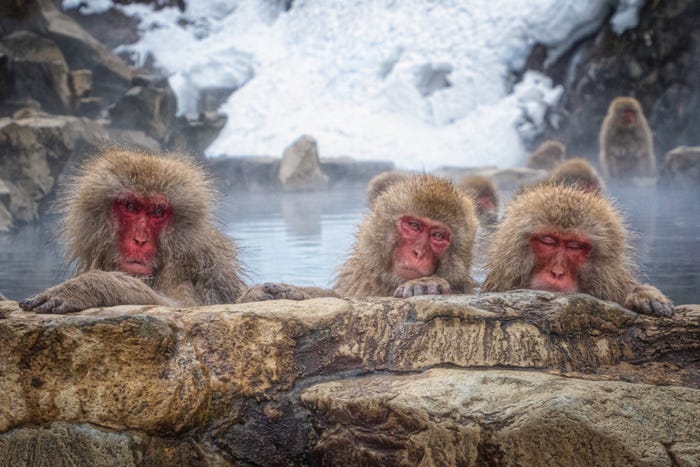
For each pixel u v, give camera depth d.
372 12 33.06
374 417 3.86
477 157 27.28
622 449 3.45
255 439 3.99
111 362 3.82
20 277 8.50
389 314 4.26
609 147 20.28
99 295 4.40
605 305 4.34
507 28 30.08
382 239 5.89
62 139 14.71
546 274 5.39
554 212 5.36
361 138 27.52
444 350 4.14
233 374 3.99
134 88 20.06
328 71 31.86
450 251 5.83
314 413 4.04
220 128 23.34
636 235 7.48
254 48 33.91
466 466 3.63
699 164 17.33
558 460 3.51
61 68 18.94
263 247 10.48
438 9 32.09
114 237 5.24
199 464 3.89
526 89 28.83
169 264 5.33
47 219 14.26
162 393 3.82
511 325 4.18
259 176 21.55
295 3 35.47
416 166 26.28
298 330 4.13
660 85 26.27
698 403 3.62
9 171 13.77
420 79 30.64
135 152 5.63
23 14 20.58
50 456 3.79
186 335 3.98
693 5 25.66
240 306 4.22
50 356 3.81
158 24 35.09
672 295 7.10
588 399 3.57
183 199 5.33
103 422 3.79
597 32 28.59
